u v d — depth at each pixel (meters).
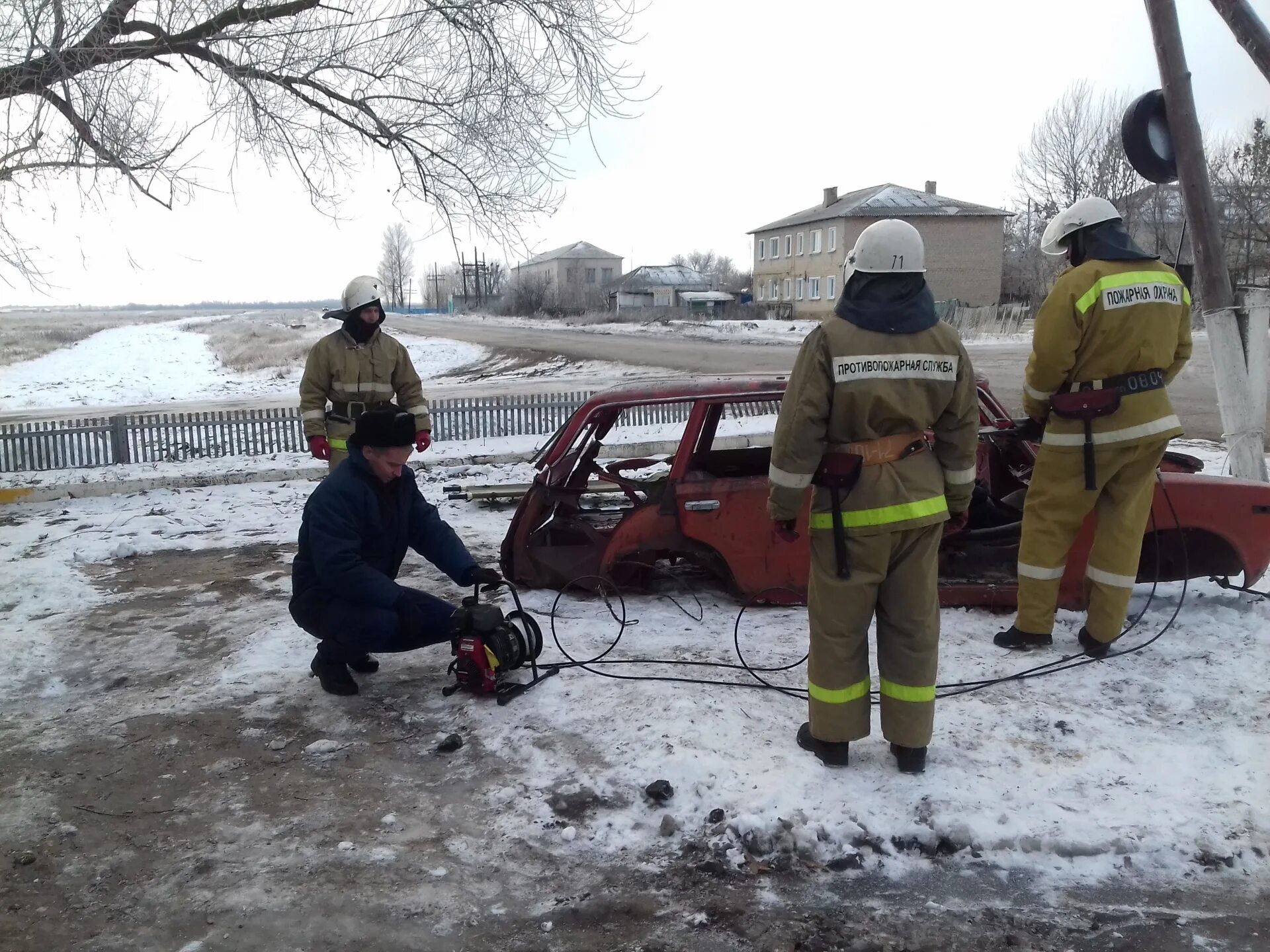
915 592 3.52
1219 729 3.92
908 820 3.33
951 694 4.33
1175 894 3.01
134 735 4.33
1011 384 20.00
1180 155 6.55
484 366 34.72
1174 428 4.41
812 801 3.45
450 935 2.93
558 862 3.27
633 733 4.03
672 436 11.21
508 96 12.00
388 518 4.61
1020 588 4.79
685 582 6.07
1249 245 30.34
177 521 9.05
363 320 6.77
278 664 5.11
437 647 5.30
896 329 3.40
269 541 8.18
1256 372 6.84
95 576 7.14
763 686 4.48
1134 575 4.59
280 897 3.12
